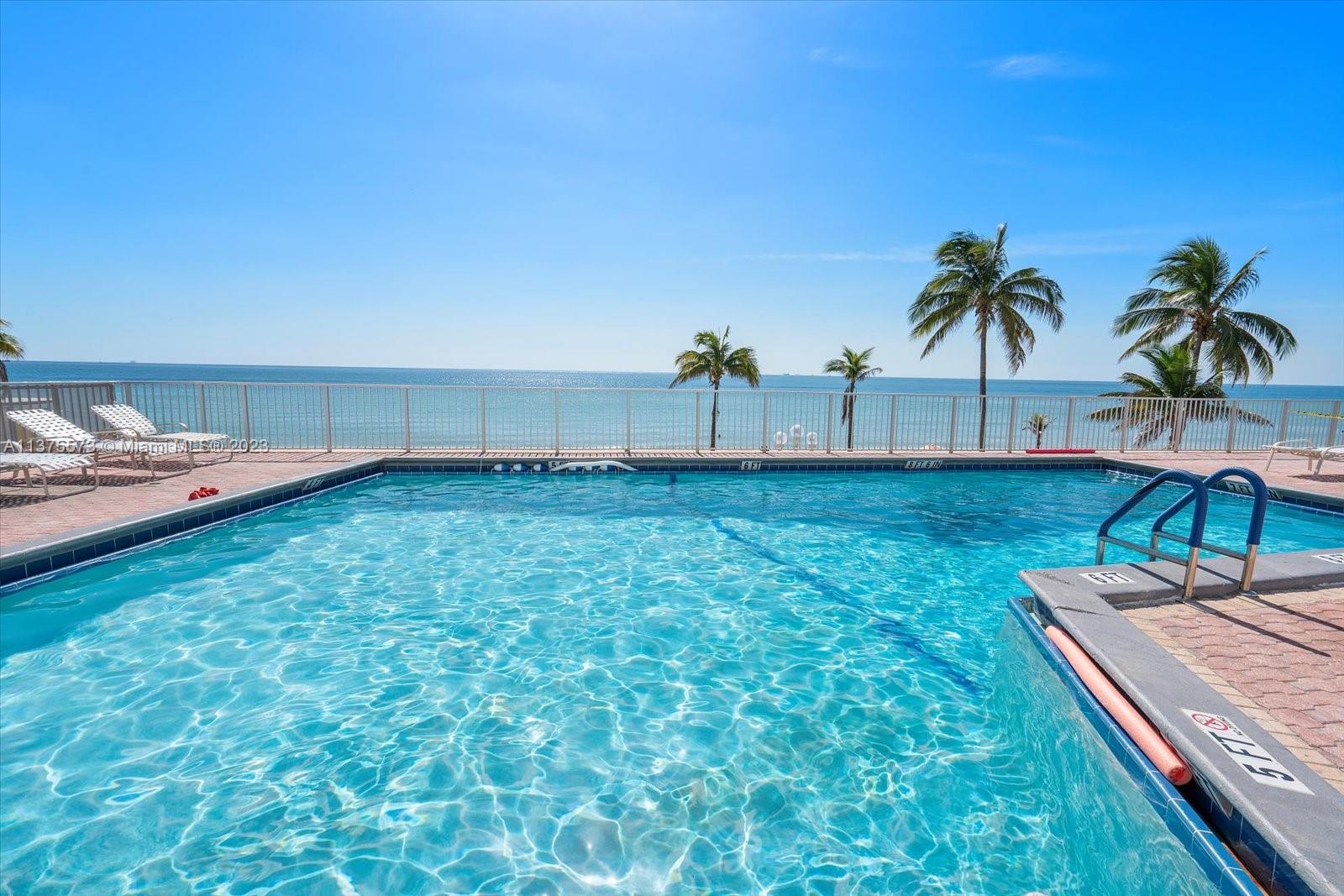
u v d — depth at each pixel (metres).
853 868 2.47
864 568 6.38
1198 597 4.27
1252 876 1.98
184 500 7.14
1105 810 2.80
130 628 4.58
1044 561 6.62
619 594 5.55
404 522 7.83
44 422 8.10
